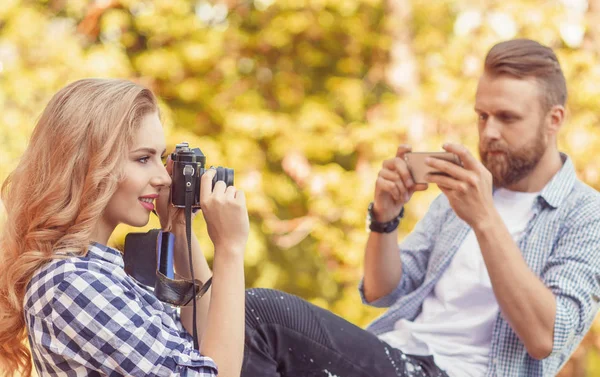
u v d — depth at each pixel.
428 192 5.27
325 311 2.17
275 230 5.49
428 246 2.65
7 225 1.71
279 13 5.79
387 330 2.54
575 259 2.23
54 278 1.59
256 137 5.55
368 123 5.66
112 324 1.59
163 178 1.73
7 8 5.27
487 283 2.36
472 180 2.16
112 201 1.71
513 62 2.37
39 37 5.28
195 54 5.42
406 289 2.64
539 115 2.37
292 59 6.04
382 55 6.00
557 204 2.34
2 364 1.80
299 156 5.38
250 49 5.86
